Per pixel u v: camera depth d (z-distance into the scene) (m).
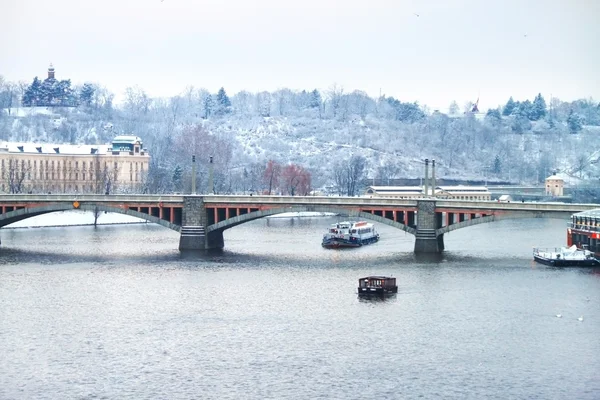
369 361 138.00
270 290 187.12
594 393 125.62
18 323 158.88
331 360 138.38
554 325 157.75
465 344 146.50
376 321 160.25
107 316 164.00
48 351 142.50
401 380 130.00
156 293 184.00
